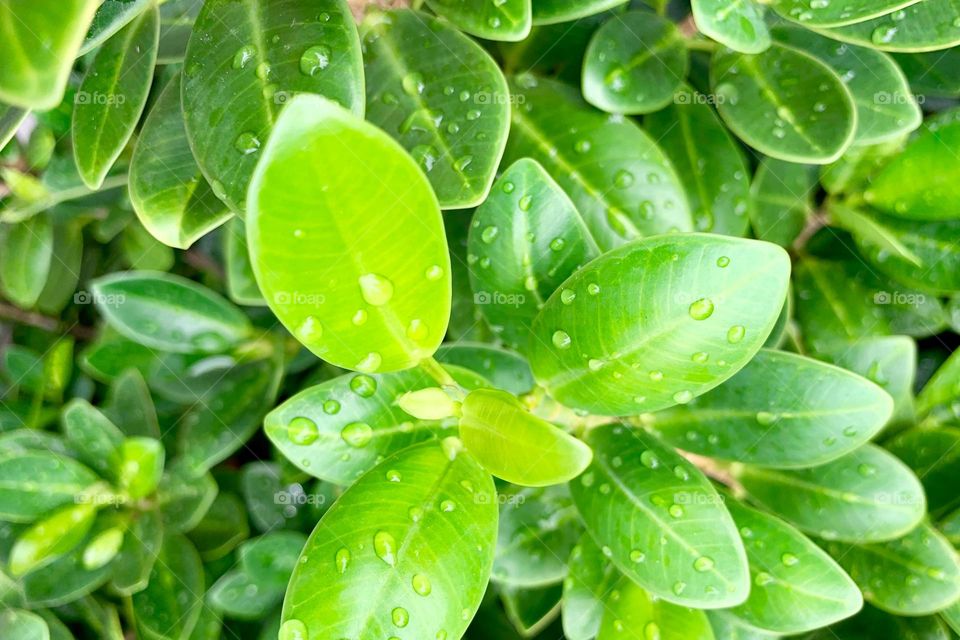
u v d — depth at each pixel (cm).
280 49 29
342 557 28
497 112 31
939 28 33
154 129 32
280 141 25
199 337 38
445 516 29
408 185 26
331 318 27
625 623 33
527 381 34
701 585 31
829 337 37
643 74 34
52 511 35
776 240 37
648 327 29
